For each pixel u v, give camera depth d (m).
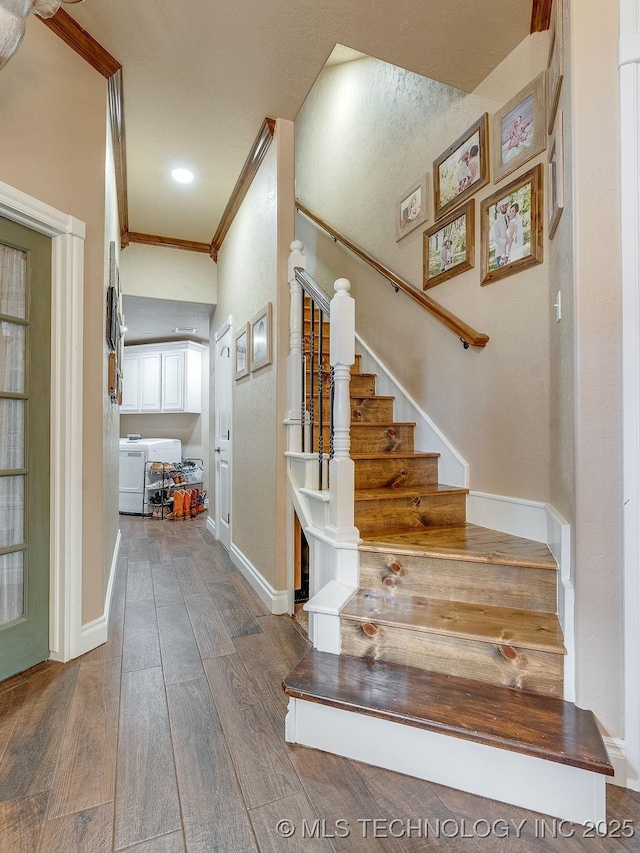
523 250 2.04
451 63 2.19
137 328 5.88
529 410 2.02
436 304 2.52
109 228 2.62
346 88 3.84
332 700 1.41
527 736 1.24
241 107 2.56
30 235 1.95
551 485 1.88
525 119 2.04
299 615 2.48
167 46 2.11
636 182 1.32
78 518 2.06
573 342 1.40
